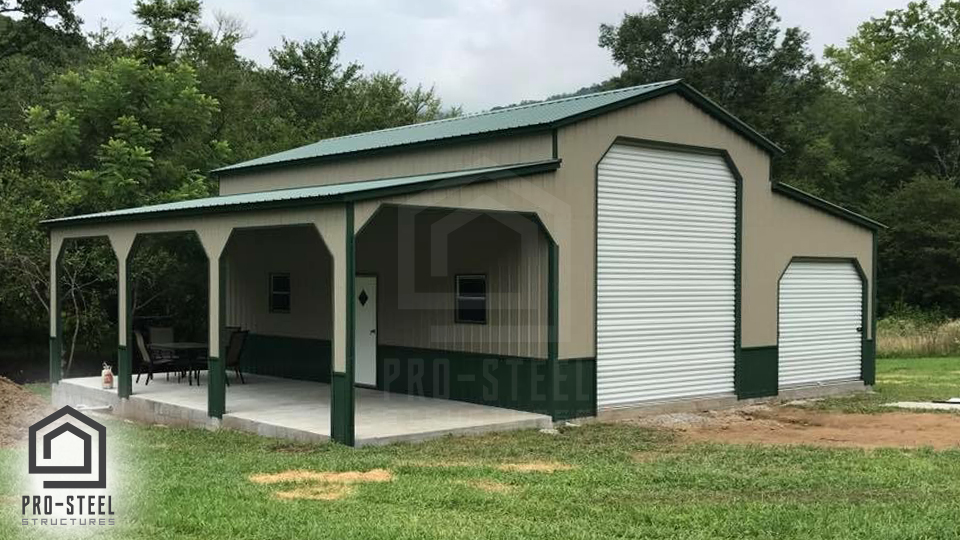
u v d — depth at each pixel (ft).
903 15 179.83
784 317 54.08
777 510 24.98
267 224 39.04
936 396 55.62
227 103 95.66
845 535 22.57
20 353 87.20
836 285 57.41
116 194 69.46
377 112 122.62
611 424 43.11
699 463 33.06
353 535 21.93
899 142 140.77
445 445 36.60
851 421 45.91
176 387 51.52
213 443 37.11
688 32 136.05
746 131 51.01
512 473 30.17
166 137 77.92
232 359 51.78
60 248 55.42
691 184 48.80
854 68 180.86
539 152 42.80
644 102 46.11
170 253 73.82
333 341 36.35
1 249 65.46
